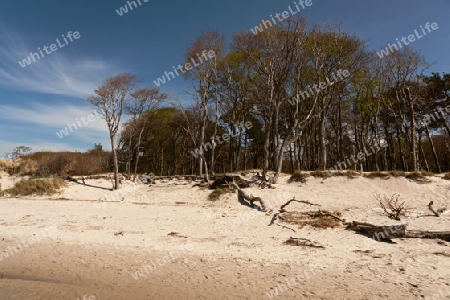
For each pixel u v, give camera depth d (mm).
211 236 10586
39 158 31984
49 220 13508
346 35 22891
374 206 15297
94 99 25500
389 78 27266
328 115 32375
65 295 6055
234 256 8297
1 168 29891
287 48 20516
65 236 10547
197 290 6234
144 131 35562
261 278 6785
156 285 6492
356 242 9523
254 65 23500
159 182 27203
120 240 10016
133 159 39031
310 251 8680
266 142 21688
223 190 20547
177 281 6684
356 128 34062
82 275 7066
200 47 24266
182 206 18062
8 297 5984
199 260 8008
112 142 26406
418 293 5844
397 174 19984
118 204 19281
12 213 15375
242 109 32281
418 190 17891
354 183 20047
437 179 18859
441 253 8109
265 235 10656
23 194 23688
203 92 26078
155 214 15125
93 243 9641
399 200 16219
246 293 6059
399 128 32969
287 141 21844
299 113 28828
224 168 43750
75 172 31812
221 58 25984
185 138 37156
